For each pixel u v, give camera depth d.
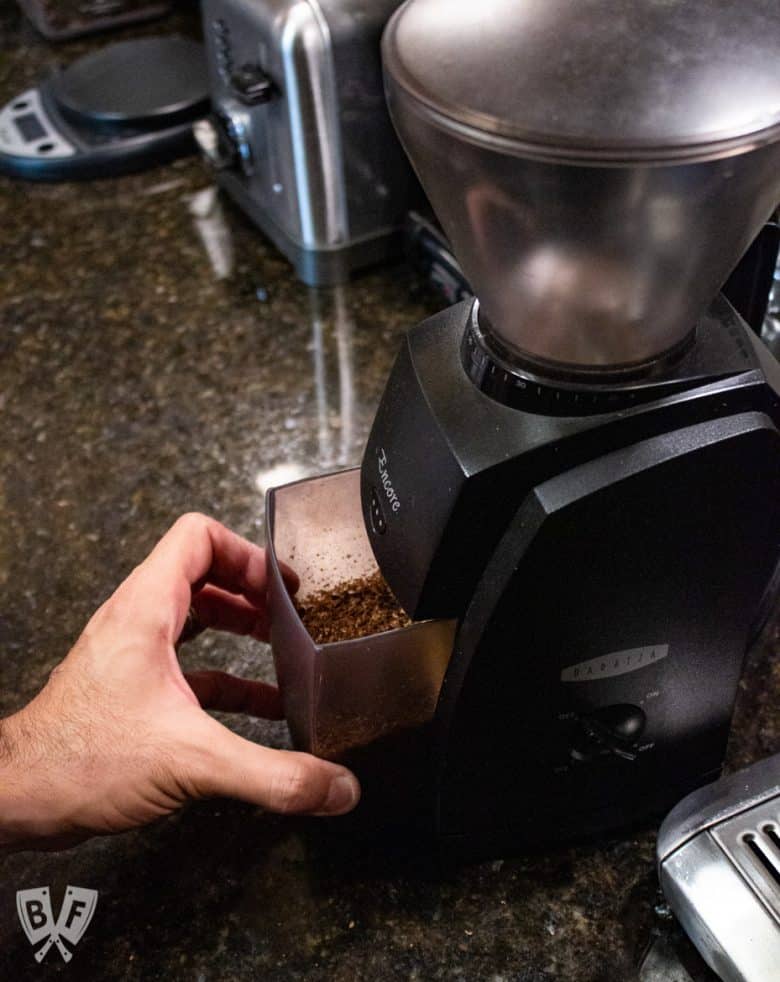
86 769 0.44
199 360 0.79
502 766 0.46
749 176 0.31
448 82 0.31
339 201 0.78
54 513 0.69
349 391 0.75
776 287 0.59
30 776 0.44
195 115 0.97
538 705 0.43
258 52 0.73
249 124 0.80
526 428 0.37
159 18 1.18
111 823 0.45
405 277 0.84
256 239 0.89
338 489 0.49
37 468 0.72
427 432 0.38
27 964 0.48
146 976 0.47
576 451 0.36
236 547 0.55
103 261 0.88
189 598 0.51
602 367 0.36
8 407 0.76
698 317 0.37
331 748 0.46
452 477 0.36
